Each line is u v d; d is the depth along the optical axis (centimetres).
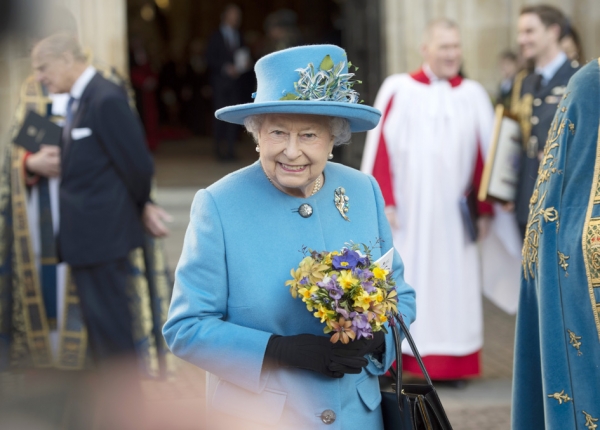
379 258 196
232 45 1263
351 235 195
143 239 375
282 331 184
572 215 202
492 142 410
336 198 197
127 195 367
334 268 173
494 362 481
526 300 219
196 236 187
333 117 181
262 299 183
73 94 363
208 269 184
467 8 718
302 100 173
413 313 203
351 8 795
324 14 1891
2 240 393
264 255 185
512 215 440
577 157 204
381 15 737
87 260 359
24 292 395
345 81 180
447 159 426
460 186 432
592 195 200
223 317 187
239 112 175
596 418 197
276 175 182
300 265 175
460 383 433
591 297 198
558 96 404
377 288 172
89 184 360
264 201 190
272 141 179
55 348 397
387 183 426
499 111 411
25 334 395
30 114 383
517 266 456
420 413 173
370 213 202
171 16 2047
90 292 365
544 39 408
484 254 460
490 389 430
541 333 203
